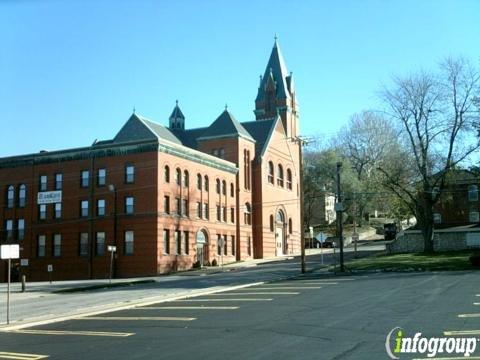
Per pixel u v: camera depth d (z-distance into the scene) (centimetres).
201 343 1421
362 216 10338
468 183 7162
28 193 6372
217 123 7638
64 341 1587
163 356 1273
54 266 6091
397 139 9294
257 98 9688
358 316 1770
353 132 10194
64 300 3183
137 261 5653
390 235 9019
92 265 5866
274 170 8156
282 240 8269
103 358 1286
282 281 3672
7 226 6469
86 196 6025
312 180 9956
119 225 5800
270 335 1488
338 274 4066
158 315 2109
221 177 6975
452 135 5609
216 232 6738
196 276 5016
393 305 2008
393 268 4156
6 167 6538
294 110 9681
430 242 5762
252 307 2181
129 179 5828
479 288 2462
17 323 2125
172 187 5925
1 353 1422
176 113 8569
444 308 1864
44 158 6309
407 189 6178
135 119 6650
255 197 7694
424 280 3019
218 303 2427
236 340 1439
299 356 1202
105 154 5972
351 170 9731
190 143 8100
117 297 3136
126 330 1739
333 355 1196
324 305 2112
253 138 8144
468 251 5488
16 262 6319
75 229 6034
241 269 5653
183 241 6062
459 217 7194
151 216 5647
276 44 9806
